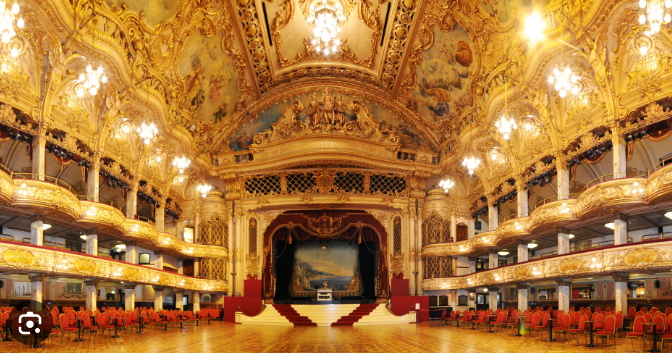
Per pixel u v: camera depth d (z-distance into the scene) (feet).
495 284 87.10
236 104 107.86
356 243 113.50
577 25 60.49
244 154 109.91
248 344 52.39
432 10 84.33
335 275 112.27
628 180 58.08
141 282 79.46
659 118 56.70
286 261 111.86
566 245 74.02
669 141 66.54
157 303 90.79
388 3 87.66
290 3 89.66
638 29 56.13
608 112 61.93
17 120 59.26
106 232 78.84
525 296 80.64
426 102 104.88
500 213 103.40
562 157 72.08
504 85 76.23
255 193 108.88
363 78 108.17
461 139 94.58
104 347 47.70
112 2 65.41
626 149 63.00
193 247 102.12
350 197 106.52
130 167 82.53
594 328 48.67
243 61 99.04
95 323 57.82
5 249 53.67
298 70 106.73
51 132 63.52
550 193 87.81
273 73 105.50
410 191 109.60
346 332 69.92
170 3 74.95
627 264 57.31
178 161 77.30
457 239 107.34
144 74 77.77
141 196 89.25
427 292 106.63
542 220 71.87
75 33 60.03
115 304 95.20
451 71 93.25
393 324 89.66
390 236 108.78
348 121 110.32
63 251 61.93
